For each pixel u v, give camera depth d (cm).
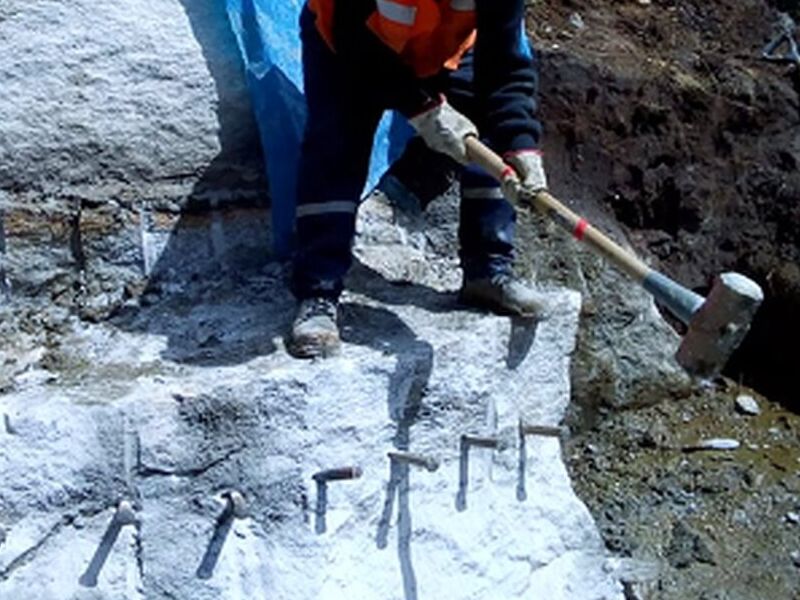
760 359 459
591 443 434
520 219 438
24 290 363
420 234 410
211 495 323
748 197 464
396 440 342
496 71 339
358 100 345
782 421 446
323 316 341
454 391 349
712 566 395
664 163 459
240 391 322
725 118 464
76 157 366
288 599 325
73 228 367
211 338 352
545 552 369
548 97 448
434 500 348
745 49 487
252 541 326
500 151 336
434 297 377
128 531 319
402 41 330
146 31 373
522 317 362
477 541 354
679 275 459
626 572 387
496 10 331
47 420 311
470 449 355
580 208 450
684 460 430
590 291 439
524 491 369
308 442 329
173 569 321
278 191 378
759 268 460
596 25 477
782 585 390
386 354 341
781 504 415
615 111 454
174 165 374
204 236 378
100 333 357
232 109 378
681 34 482
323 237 345
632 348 442
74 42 366
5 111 360
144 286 371
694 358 301
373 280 386
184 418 319
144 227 372
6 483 308
